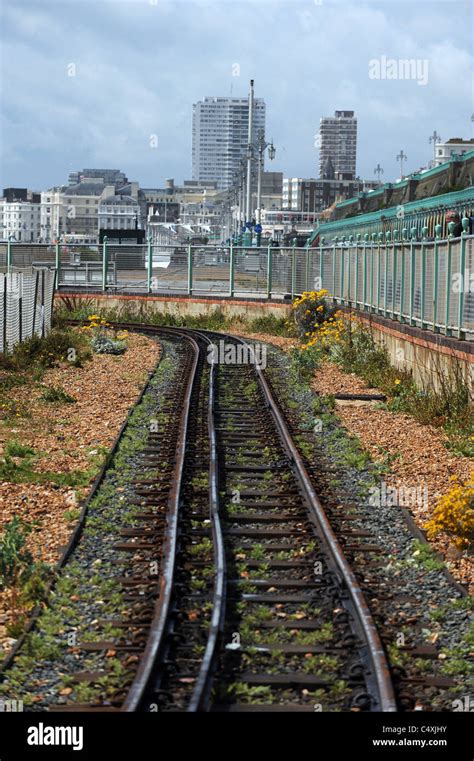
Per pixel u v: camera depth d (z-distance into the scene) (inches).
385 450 610.2
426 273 829.8
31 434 645.3
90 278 1887.3
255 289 1731.1
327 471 547.8
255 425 685.3
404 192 1676.9
